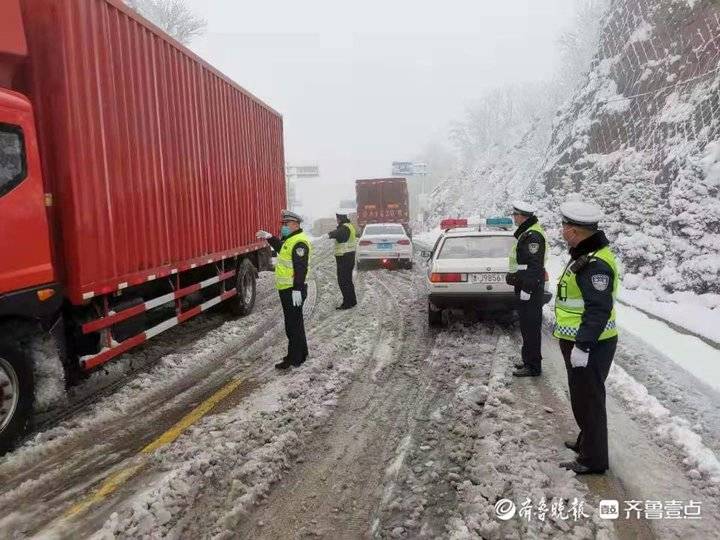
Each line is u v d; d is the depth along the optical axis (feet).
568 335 11.81
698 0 52.34
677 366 18.75
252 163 32.68
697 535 9.59
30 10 14.64
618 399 16.10
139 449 13.52
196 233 23.90
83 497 11.30
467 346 21.91
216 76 26.66
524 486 10.98
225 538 9.79
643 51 59.57
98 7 16.53
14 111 13.48
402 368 19.70
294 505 10.91
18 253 13.44
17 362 13.48
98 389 18.06
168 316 22.84
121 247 17.62
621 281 34.47
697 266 29.45
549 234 54.49
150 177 19.71
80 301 15.35
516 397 16.17
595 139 62.28
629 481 11.43
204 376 19.31
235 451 12.99
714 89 43.96
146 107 19.53
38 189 14.12
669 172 44.50
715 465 11.73
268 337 25.02
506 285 23.13
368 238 50.16
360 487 11.57
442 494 11.16
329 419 15.20
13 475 12.35
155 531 9.90
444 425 14.55
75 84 15.24
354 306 31.91
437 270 23.91
